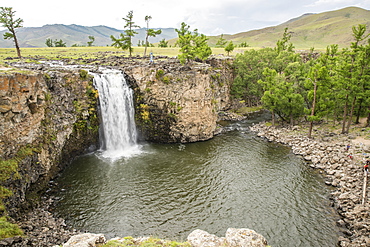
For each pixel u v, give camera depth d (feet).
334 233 87.81
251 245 62.75
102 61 215.10
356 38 162.71
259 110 289.12
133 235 86.58
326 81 167.73
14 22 211.20
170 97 174.09
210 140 189.16
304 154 157.48
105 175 129.08
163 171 135.13
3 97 87.30
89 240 59.98
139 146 175.01
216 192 115.34
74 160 146.30
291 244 83.25
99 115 158.10
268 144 180.34
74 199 107.14
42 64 174.91
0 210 80.74
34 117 105.60
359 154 141.90
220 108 274.57
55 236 81.71
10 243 71.46
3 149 90.07
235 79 284.00
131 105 175.63
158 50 355.97
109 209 101.14
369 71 166.91
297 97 197.06
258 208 103.35
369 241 78.74
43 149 112.68
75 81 143.54
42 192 110.32
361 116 203.31
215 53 372.79
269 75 215.92
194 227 91.45
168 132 180.24
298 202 107.24
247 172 135.64
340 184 117.39
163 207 103.35
